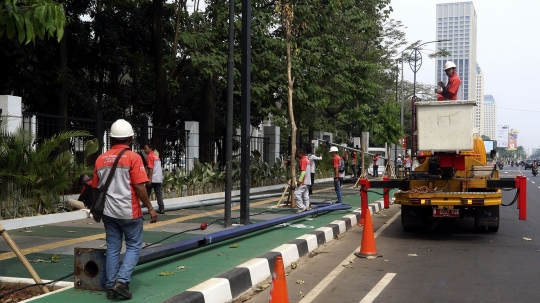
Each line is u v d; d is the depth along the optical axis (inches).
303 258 345.4
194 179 676.7
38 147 443.2
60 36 231.0
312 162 677.9
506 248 381.4
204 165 721.0
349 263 327.9
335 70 838.5
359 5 1090.7
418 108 414.3
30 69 638.5
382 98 1680.6
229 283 243.0
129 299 213.5
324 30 808.9
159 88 736.3
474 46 7170.3
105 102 815.1
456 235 447.2
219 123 952.9
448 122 408.8
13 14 231.3
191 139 705.6
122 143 221.5
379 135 1129.4
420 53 1235.9
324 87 935.7
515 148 6968.5
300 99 768.3
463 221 544.1
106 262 215.9
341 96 960.3
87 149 481.7
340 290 263.4
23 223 413.4
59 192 467.5
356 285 273.3
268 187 890.1
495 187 423.5
